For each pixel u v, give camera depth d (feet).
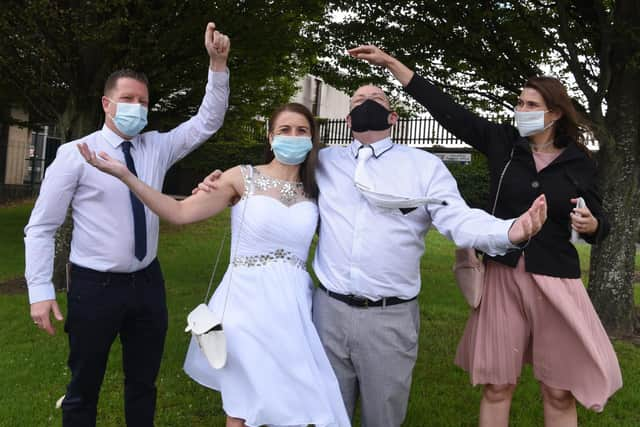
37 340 15.93
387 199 7.72
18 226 39.52
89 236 8.51
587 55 19.20
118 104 8.66
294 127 8.21
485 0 17.38
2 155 58.44
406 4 18.37
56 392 12.37
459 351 9.41
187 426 11.23
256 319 7.73
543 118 8.51
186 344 15.88
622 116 18.26
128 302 8.70
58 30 19.38
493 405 8.87
